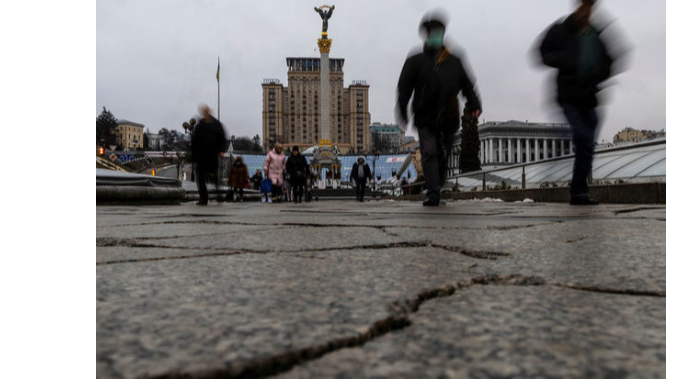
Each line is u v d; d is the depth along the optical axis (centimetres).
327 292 93
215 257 156
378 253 168
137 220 403
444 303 85
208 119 1113
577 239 211
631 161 1028
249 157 10294
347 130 15825
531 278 113
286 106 15725
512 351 56
